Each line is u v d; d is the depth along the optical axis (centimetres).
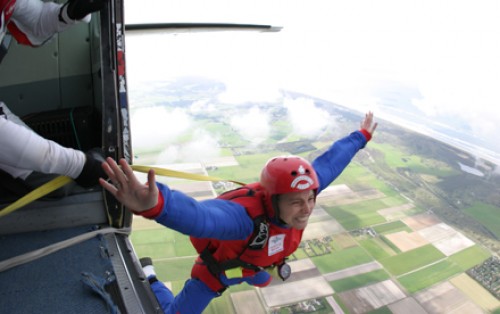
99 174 142
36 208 171
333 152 180
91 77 227
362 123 197
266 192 138
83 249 166
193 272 185
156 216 94
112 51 157
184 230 105
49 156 126
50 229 179
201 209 111
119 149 170
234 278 176
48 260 156
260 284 193
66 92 226
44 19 158
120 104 165
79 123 213
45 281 143
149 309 142
